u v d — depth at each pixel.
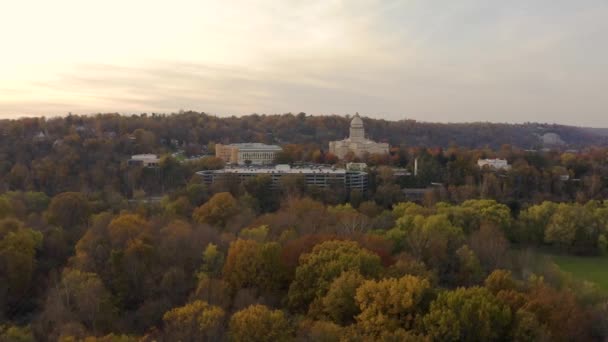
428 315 86.62
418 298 91.06
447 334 84.38
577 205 192.12
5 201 162.25
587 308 103.38
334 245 115.75
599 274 148.50
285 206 199.12
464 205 188.25
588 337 97.12
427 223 143.00
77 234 153.88
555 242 174.50
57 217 169.38
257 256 114.31
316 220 165.00
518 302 94.31
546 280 119.00
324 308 98.12
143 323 102.81
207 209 175.50
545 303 94.50
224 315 92.44
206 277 111.19
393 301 89.19
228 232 152.25
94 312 99.81
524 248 169.75
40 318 102.38
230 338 85.31
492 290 101.81
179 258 126.69
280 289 114.44
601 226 174.00
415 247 133.38
